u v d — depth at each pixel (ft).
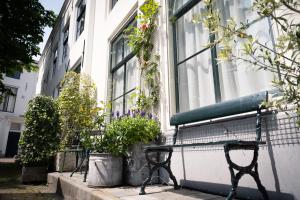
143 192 7.98
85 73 21.67
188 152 9.20
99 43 21.97
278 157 6.21
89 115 17.28
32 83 67.77
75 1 33.81
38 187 14.56
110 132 10.34
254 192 6.61
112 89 18.81
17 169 25.82
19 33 31.09
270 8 4.12
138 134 10.02
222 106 7.50
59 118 18.26
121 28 18.24
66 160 16.42
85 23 26.11
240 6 9.04
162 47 12.25
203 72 10.23
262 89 7.73
